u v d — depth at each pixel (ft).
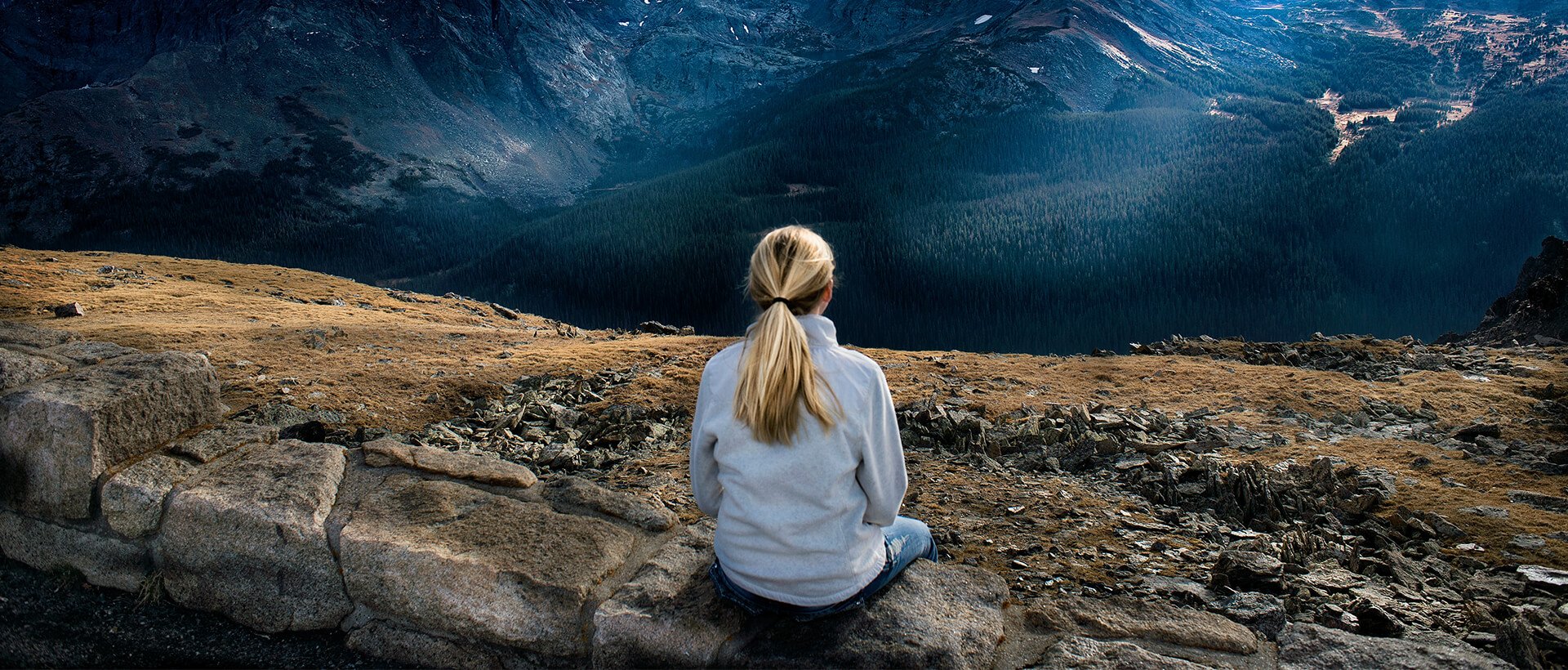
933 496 28.73
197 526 14.33
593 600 12.53
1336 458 36.83
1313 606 17.70
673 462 33.73
